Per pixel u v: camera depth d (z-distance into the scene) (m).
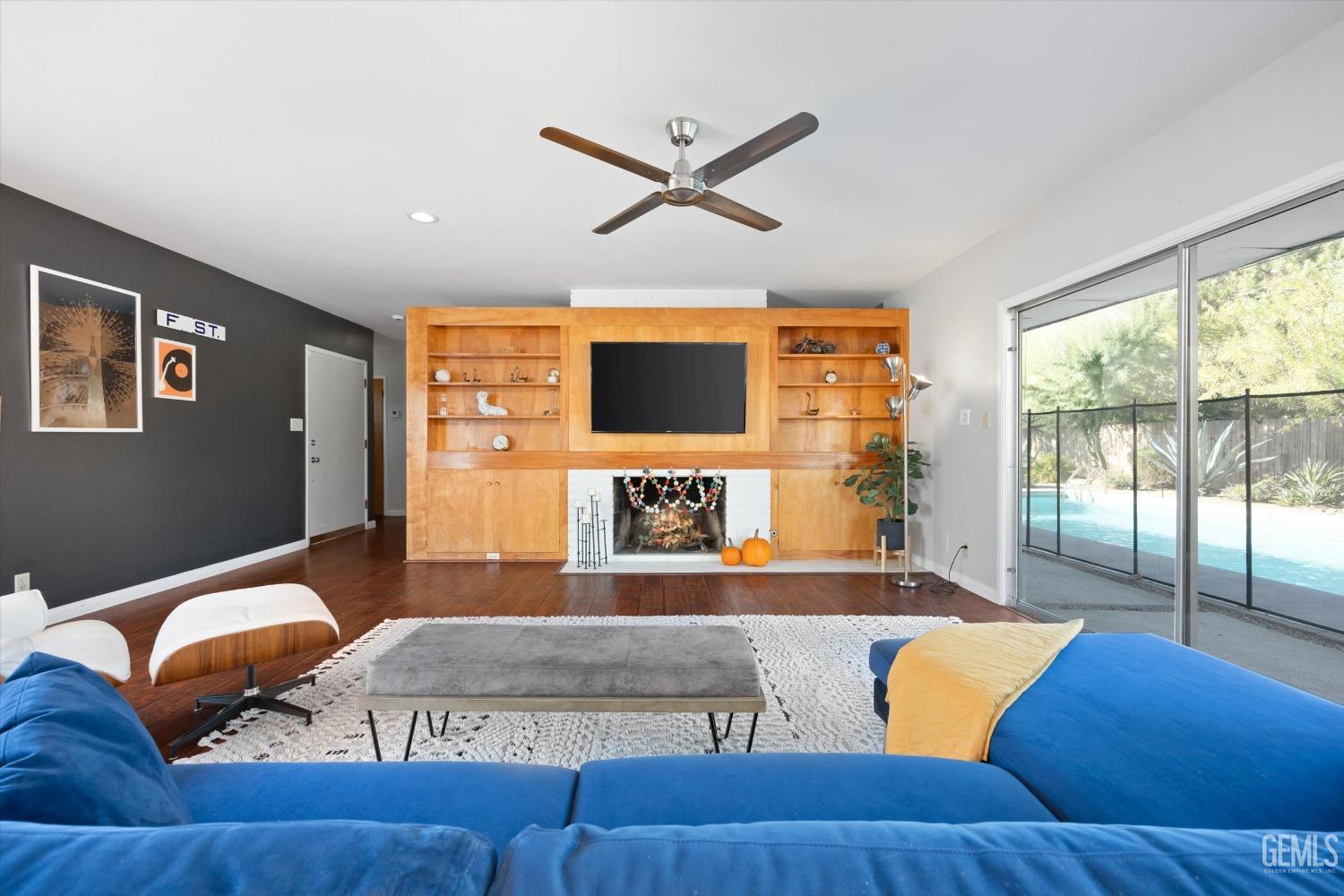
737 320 5.38
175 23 1.96
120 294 3.86
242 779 1.04
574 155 2.89
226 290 4.83
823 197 3.39
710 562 5.25
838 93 2.37
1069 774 1.11
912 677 1.63
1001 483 3.88
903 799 0.99
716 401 5.38
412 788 1.02
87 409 3.63
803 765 1.09
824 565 5.12
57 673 0.82
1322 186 2.04
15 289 3.25
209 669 2.10
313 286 5.31
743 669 1.82
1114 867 0.47
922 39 2.06
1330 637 2.04
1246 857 0.48
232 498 4.89
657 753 2.04
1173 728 1.24
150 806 0.71
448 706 1.79
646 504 5.62
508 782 1.05
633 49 2.11
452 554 5.36
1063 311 3.38
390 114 2.52
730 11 1.93
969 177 3.14
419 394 5.40
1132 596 2.90
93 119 2.55
